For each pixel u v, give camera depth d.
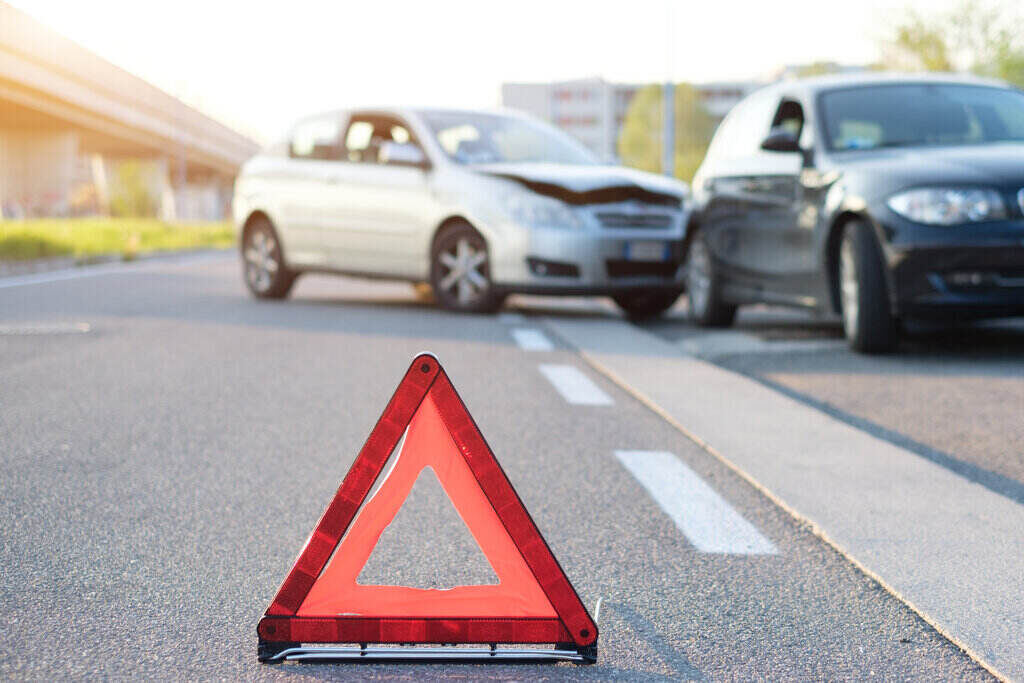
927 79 8.60
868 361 7.39
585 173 10.35
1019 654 2.63
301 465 4.58
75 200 82.69
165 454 4.77
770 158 8.68
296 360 7.61
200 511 3.88
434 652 2.56
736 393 6.29
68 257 22.72
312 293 13.55
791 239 8.23
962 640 2.72
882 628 2.83
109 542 3.52
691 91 81.50
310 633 2.56
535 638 2.58
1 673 2.52
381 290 14.09
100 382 6.65
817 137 8.15
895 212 7.18
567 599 2.57
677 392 6.33
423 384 2.57
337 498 2.57
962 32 31.14
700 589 3.12
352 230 11.42
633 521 3.79
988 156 7.33
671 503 4.02
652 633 2.79
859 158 7.75
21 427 5.33
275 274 12.35
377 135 11.55
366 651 2.56
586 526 3.73
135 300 12.45
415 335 9.07
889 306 7.38
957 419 5.52
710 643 2.73
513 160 11.06
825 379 6.73
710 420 5.52
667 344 8.54
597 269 9.96
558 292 10.08
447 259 10.73
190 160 89.19
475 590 2.58
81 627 2.81
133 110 66.31
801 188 8.11
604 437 5.18
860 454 4.75
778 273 8.46
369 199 11.24
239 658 2.62
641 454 4.82
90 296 13.02
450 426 2.57
